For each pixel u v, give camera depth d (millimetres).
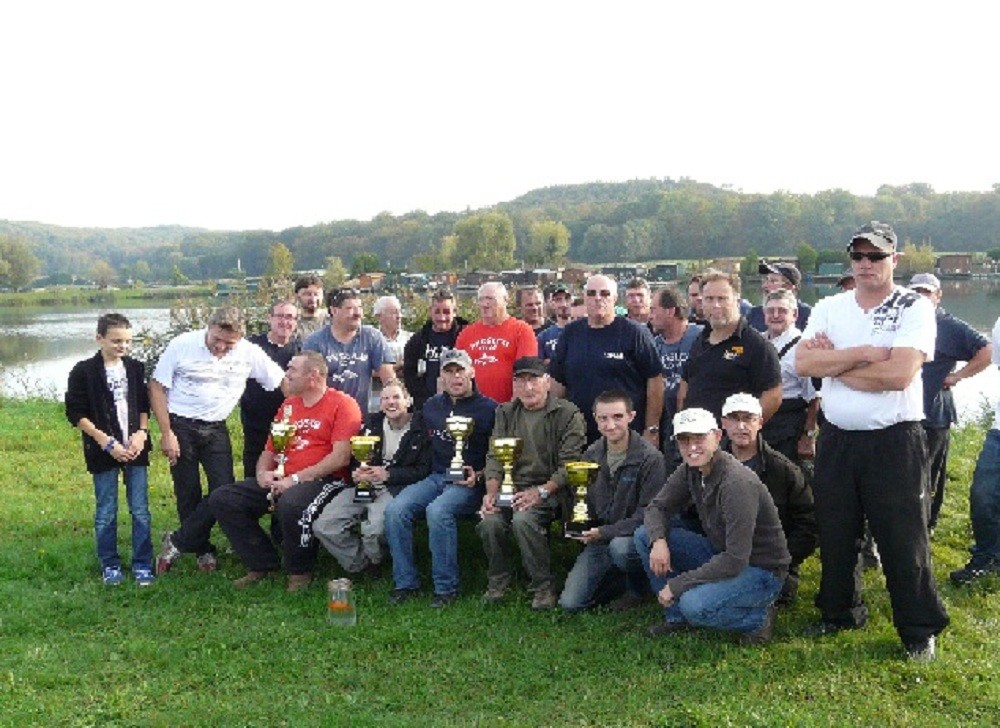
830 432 5406
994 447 6543
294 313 8289
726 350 6145
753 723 4559
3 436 12539
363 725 4711
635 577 6285
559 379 7273
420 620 6168
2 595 6699
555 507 6629
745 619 5488
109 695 5105
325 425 7254
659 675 5168
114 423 7020
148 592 6812
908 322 5051
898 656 5258
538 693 5074
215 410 7473
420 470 7027
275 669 5453
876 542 5293
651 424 7023
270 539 7566
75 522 8680
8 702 5000
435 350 8234
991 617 5922
